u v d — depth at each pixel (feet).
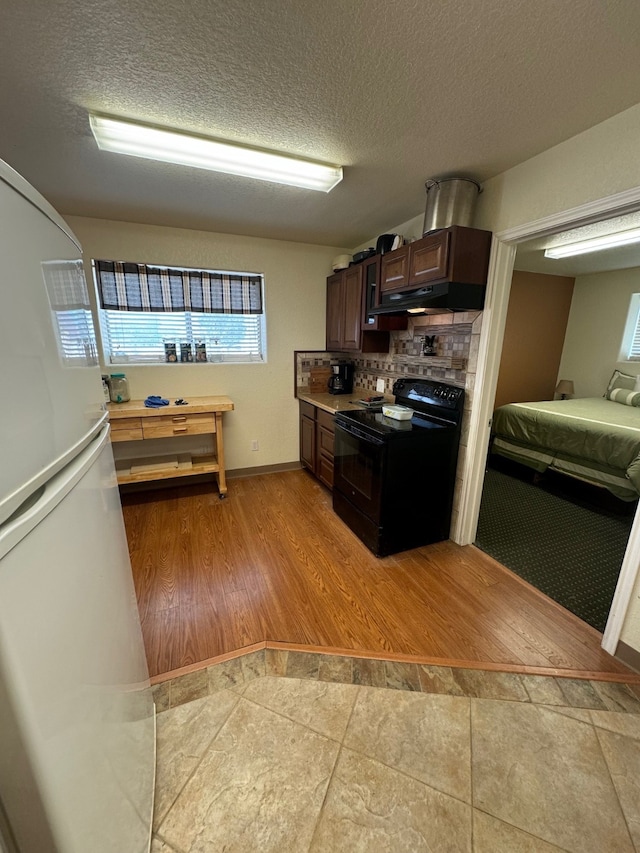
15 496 1.66
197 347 11.28
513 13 3.35
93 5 3.29
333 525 9.25
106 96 4.59
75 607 2.16
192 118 5.04
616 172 4.91
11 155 5.99
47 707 1.79
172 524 9.28
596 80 4.19
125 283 9.87
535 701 4.71
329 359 12.96
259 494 11.10
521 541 8.55
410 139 5.52
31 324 1.92
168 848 3.33
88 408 2.89
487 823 3.51
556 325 17.30
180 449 11.64
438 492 8.14
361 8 3.34
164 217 9.13
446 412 8.19
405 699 4.72
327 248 12.04
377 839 3.39
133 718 3.23
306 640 5.67
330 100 4.65
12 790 1.68
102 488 3.00
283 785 3.80
